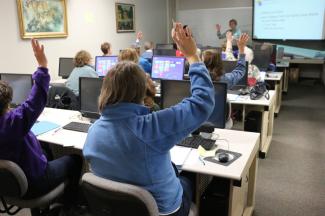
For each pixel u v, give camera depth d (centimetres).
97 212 139
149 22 826
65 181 209
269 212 254
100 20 648
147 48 644
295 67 799
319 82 795
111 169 132
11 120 173
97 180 131
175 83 236
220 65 315
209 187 202
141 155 127
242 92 361
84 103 272
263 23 796
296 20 745
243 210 238
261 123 348
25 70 496
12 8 468
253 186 245
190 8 910
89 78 265
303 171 324
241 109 354
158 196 135
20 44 484
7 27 463
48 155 238
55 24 539
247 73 360
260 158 357
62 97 325
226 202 195
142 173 129
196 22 897
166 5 902
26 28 489
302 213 253
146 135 126
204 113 131
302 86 760
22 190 177
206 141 211
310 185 296
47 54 532
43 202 193
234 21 782
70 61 519
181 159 185
